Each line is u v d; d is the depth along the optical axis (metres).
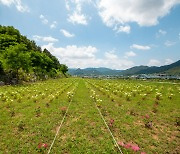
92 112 16.20
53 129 11.76
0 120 13.55
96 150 8.84
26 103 20.47
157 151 8.92
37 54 73.50
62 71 150.00
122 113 16.06
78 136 10.58
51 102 21.23
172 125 12.93
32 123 12.87
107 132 11.23
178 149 9.21
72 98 24.11
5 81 45.19
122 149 8.94
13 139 10.09
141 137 10.58
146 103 20.95
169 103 21.02
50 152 8.59
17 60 45.69
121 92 29.97
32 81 60.31
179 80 78.12
